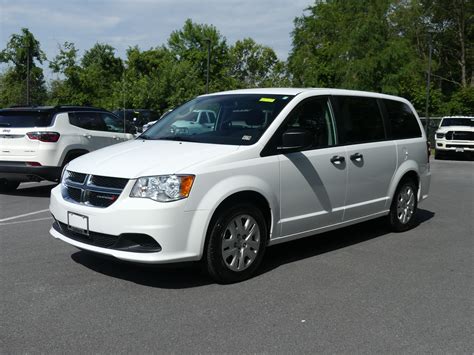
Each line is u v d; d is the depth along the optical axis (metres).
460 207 9.62
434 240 6.95
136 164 4.85
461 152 22.34
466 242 6.86
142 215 4.55
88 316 4.21
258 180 5.13
